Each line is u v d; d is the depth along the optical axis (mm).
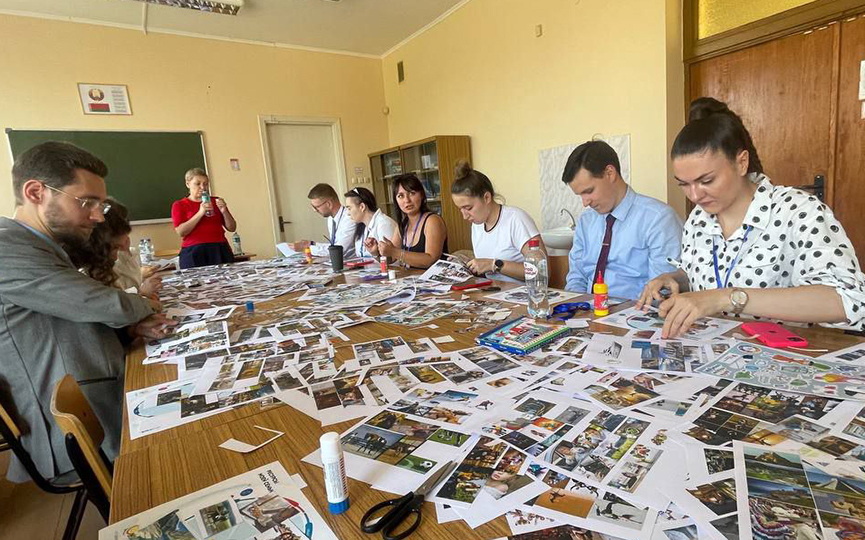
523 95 3994
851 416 608
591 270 1718
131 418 803
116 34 4230
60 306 1164
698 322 1051
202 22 4340
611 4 3182
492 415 695
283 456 641
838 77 2438
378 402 781
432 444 630
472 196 1996
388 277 2039
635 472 530
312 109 5355
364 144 5773
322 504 533
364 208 2951
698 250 1232
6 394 1168
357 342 1130
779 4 2594
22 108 3922
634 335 994
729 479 503
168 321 1436
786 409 637
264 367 1009
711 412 647
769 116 2736
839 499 462
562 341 998
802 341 861
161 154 4508
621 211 1562
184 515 529
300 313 1499
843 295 861
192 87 4629
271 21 4422
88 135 4168
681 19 2975
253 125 4992
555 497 503
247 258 4465
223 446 681
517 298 1457
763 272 1064
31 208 1247
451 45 4660
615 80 3246
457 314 1317
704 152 1022
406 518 496
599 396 725
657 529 445
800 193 1018
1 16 3783
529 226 2016
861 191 2451
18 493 1810
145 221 4465
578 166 1507
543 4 3645
